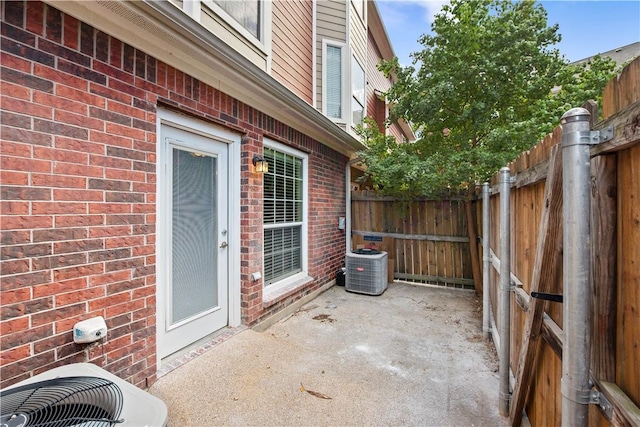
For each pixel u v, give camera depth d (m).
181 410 2.09
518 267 2.28
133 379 2.14
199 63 2.57
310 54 5.62
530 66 4.86
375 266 5.05
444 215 5.72
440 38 5.10
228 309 3.24
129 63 2.12
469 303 4.71
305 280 4.59
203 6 3.14
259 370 2.60
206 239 2.97
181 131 2.67
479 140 5.44
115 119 2.04
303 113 3.89
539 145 1.77
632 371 0.93
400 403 2.26
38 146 1.67
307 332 3.52
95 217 1.92
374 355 2.98
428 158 5.14
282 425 2.01
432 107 5.24
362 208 6.37
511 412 2.03
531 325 1.68
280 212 4.14
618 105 0.99
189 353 2.67
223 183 3.15
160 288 2.44
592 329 1.07
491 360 2.92
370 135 6.17
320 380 2.52
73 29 1.81
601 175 1.07
